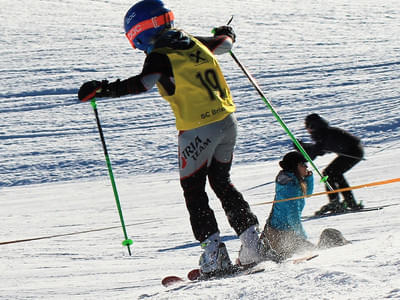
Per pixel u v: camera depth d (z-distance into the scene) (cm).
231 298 571
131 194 3297
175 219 2441
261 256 995
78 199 3275
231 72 6669
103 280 1348
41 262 1705
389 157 3325
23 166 4212
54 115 5394
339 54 7612
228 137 945
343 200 2134
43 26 9025
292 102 5531
